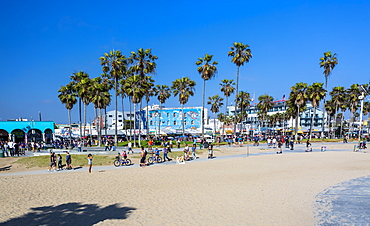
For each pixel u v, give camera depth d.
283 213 10.78
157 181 17.34
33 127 55.97
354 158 30.00
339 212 10.96
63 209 11.32
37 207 11.62
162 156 31.25
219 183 16.67
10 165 25.73
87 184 16.47
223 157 32.53
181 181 17.33
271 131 98.50
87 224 9.52
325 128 90.75
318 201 12.62
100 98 47.16
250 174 20.02
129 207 11.59
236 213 10.72
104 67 45.91
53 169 23.48
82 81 50.34
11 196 13.54
